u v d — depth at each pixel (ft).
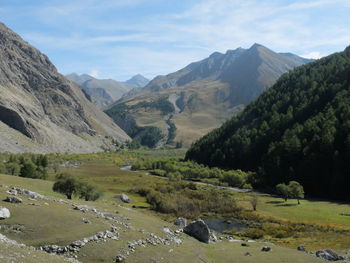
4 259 80.94
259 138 622.95
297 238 225.15
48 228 125.39
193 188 435.94
